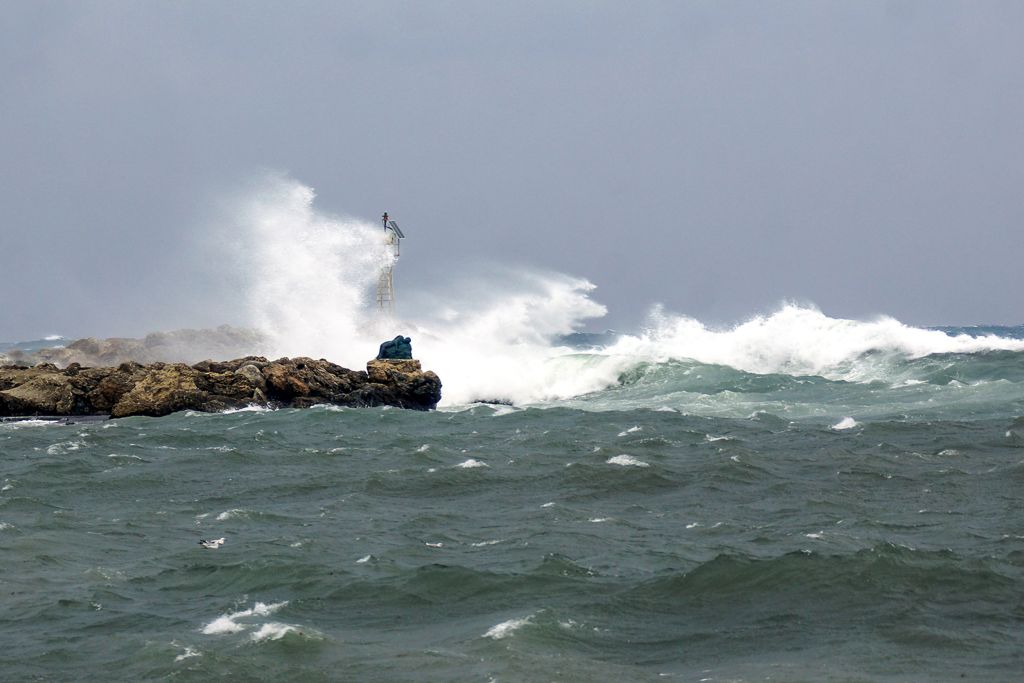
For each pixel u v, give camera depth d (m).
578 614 78.75
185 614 81.25
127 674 69.31
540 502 118.00
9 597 86.12
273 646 73.06
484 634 74.75
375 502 119.75
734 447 146.75
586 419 180.38
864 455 137.50
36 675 69.81
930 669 66.75
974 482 120.50
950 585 81.69
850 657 69.19
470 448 154.25
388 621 79.44
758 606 79.56
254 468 140.62
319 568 91.06
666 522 107.12
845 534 97.81
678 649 72.12
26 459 150.88
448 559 94.56
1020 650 69.56
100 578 90.75
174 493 126.56
